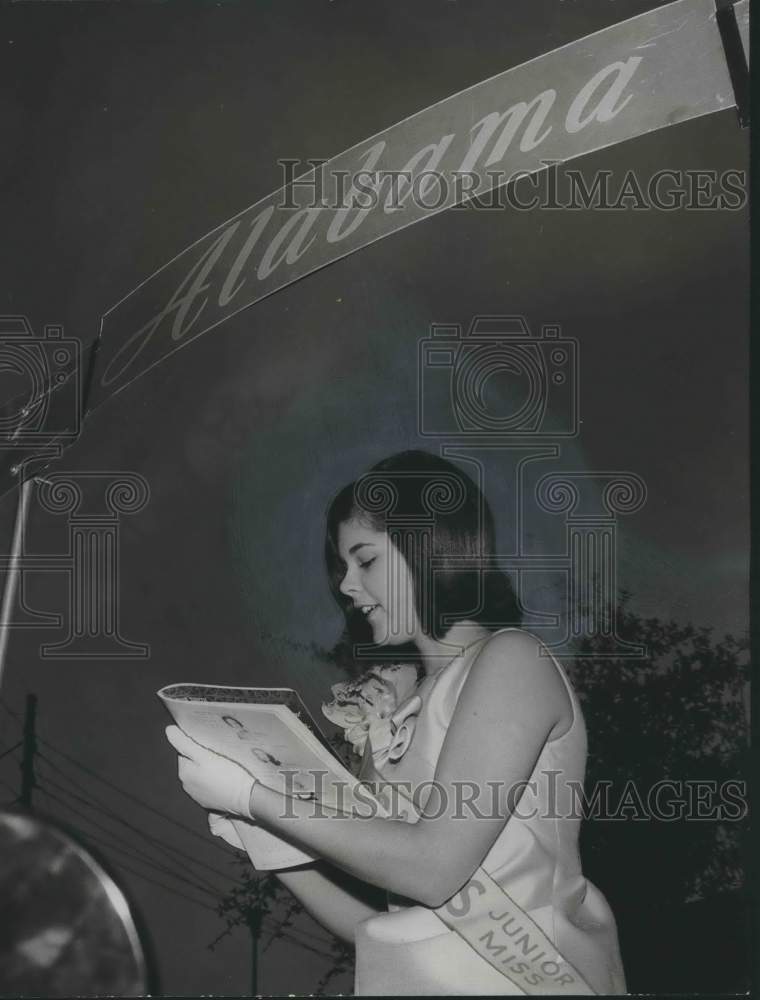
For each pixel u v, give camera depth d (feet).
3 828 5.33
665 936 5.91
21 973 5.22
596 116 6.48
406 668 4.91
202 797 4.29
